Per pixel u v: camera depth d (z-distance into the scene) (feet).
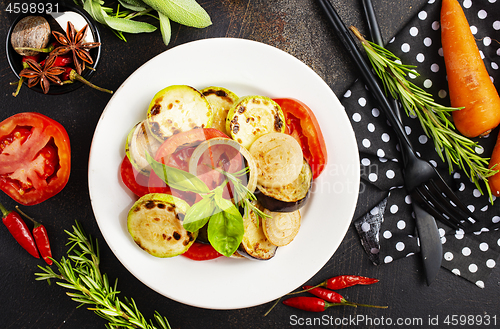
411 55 2.01
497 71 2.01
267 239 1.85
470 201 2.02
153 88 1.83
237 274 1.89
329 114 1.89
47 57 1.84
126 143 1.82
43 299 2.00
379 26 2.02
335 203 1.90
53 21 1.88
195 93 1.79
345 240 2.05
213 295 1.88
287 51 2.01
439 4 1.99
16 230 1.93
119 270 2.00
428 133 2.00
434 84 2.01
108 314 1.82
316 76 1.87
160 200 1.75
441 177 1.97
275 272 1.90
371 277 2.06
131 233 1.79
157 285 1.86
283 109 1.88
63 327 2.01
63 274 1.85
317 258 1.90
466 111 1.96
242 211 1.77
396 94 1.98
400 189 2.02
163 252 1.80
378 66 1.91
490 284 2.06
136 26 1.86
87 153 1.98
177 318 2.03
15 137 1.91
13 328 1.99
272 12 2.00
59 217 1.98
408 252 2.02
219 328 2.05
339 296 2.02
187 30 1.98
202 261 1.87
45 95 1.96
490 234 2.03
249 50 1.85
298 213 1.87
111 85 1.97
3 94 1.95
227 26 2.00
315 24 2.00
